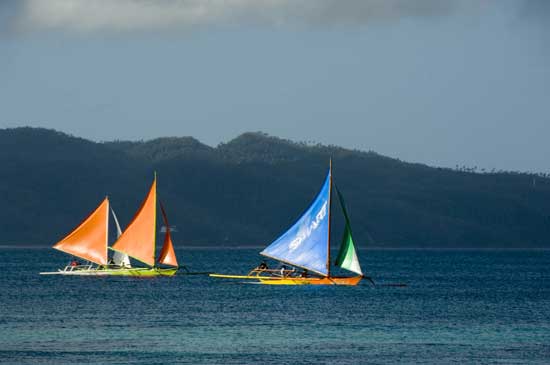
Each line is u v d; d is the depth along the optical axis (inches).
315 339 7588.6
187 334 7755.9
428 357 6820.9
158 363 6446.9
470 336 7869.1
